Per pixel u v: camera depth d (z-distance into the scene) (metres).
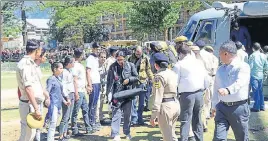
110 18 51.03
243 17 10.49
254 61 8.87
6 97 12.68
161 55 5.04
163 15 26.70
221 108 4.57
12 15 28.28
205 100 7.10
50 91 5.87
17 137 6.95
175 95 5.05
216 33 10.59
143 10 26.91
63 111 6.34
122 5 36.59
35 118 4.83
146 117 8.45
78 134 6.97
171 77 4.98
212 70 7.21
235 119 4.48
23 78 4.73
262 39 11.73
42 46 5.08
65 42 53.25
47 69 23.61
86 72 7.11
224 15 10.41
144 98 7.77
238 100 4.45
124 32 49.88
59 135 6.38
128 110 6.40
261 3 9.64
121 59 6.37
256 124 7.64
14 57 31.97
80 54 6.73
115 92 6.40
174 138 5.22
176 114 5.08
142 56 7.34
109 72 6.48
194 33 11.23
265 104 9.86
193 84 5.42
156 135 6.95
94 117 7.32
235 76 4.46
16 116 9.10
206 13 11.13
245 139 4.55
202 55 7.24
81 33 50.56
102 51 8.54
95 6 38.19
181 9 29.78
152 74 7.17
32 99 4.75
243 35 10.87
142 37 33.34
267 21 11.53
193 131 5.74
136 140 6.59
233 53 4.50
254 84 8.91
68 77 6.33
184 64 5.43
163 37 29.08
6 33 30.09
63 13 38.62
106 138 6.78
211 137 6.73
